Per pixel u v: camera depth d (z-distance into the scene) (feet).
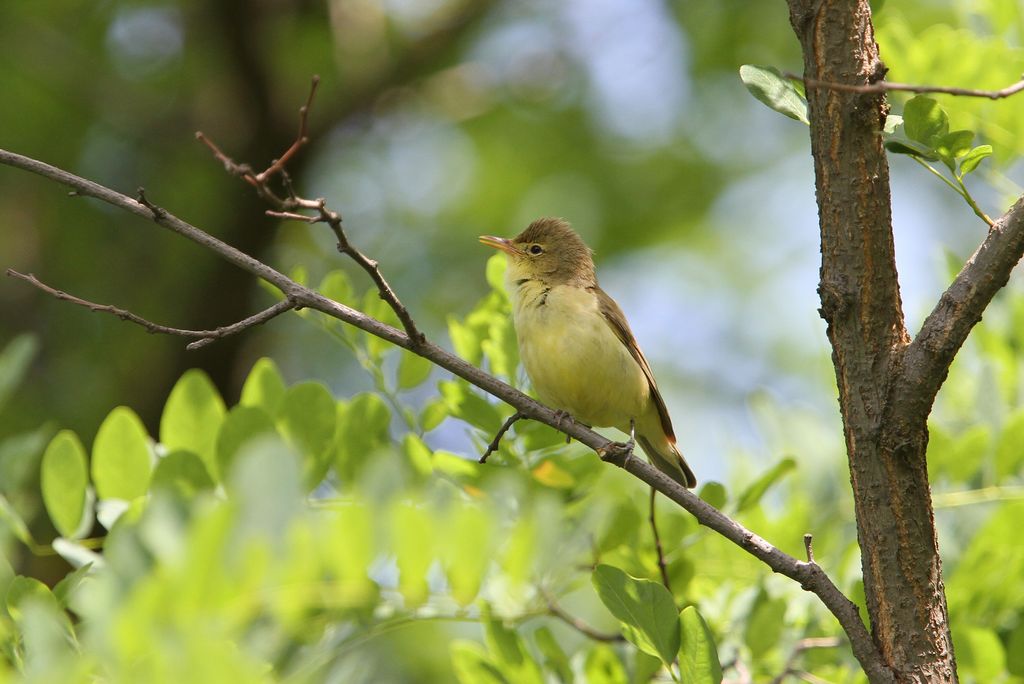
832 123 23.26
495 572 25.13
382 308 31.35
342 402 30.55
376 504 16.96
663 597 22.47
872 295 22.91
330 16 71.26
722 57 68.18
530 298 36.91
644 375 38.09
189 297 64.28
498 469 30.14
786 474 34.91
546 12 73.56
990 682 27.81
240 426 27.25
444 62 74.28
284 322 66.85
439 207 71.61
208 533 14.20
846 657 30.12
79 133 67.82
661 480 26.12
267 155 65.10
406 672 48.93
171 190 67.97
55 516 27.12
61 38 67.72
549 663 29.48
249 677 13.73
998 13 37.52
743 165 71.36
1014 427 32.17
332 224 25.36
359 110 68.28
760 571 33.40
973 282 21.95
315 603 16.11
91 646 15.28
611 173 70.85
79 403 61.77
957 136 22.45
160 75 69.77
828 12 23.43
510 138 72.59
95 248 67.15
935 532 22.41
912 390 22.17
